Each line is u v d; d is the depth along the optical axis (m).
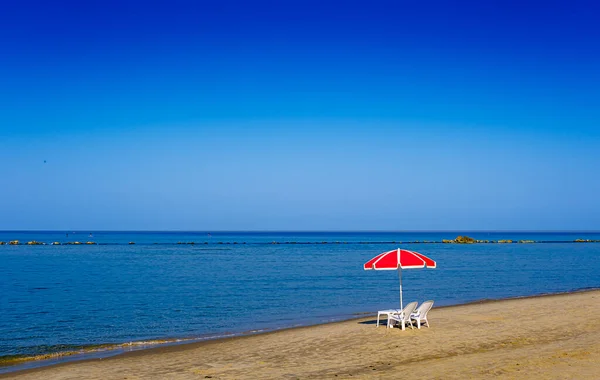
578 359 13.33
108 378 12.90
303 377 12.39
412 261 17.42
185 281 42.25
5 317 24.52
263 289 36.38
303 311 26.31
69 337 19.70
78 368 14.15
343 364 13.68
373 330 18.56
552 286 38.75
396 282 41.59
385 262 17.39
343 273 50.41
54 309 27.03
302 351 15.51
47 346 17.94
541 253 94.19
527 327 18.69
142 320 23.66
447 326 19.06
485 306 25.52
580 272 51.88
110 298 31.47
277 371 13.10
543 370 12.23
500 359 13.51
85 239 196.25
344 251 103.25
